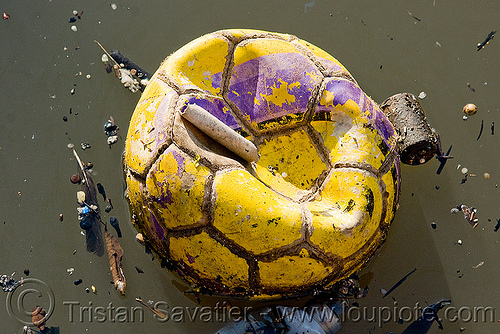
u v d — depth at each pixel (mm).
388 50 5562
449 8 5719
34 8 5754
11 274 4762
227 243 4203
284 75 4691
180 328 4590
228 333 4523
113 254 4797
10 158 5176
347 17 5711
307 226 4172
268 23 5695
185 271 4566
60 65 5500
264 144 4758
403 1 5766
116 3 5762
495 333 4570
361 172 4426
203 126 4191
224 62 4684
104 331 4598
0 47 5602
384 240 4801
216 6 5754
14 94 5418
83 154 5145
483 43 5543
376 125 4598
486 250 4824
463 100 5340
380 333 4570
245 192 4117
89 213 4926
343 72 4773
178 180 4137
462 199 4996
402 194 5035
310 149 4719
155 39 5605
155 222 4422
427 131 4938
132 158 4465
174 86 4473
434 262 4797
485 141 5180
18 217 4961
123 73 5430
